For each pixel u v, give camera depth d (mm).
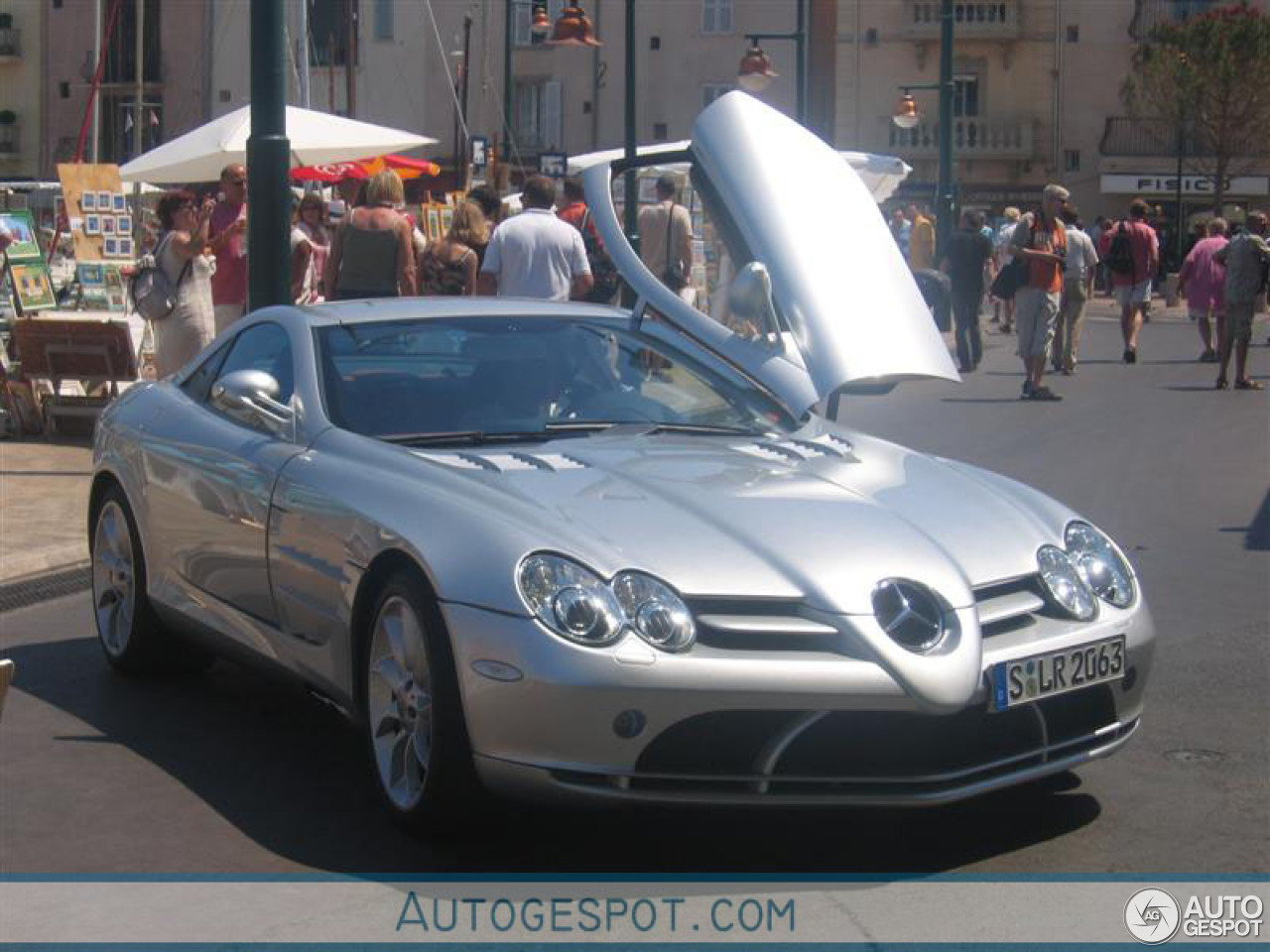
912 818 4938
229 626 5762
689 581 4367
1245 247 18172
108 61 53781
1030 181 52594
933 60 51844
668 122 50375
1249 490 11219
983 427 14664
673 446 5406
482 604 4375
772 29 50344
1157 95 49156
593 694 4207
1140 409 16328
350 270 11406
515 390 5707
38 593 8211
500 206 14547
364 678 4949
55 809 5062
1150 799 5102
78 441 12750
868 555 4547
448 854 4652
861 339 6422
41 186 41969
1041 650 4578
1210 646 7027
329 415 5480
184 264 11508
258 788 5242
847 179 7039
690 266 14109
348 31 40344
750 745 4340
